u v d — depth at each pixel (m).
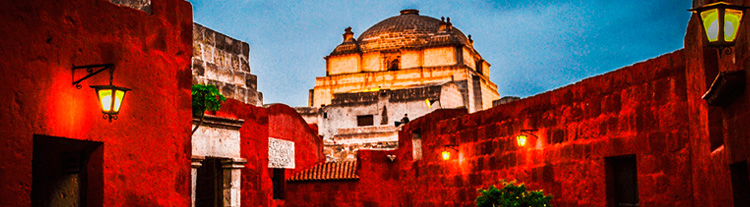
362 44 54.88
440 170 18.44
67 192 8.68
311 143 24.36
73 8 8.09
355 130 37.62
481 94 51.88
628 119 11.23
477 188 16.27
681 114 10.14
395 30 54.41
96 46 8.38
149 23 9.31
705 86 8.42
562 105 13.10
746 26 6.51
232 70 21.66
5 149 7.12
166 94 9.55
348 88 53.03
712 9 5.98
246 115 17.11
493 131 15.66
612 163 11.82
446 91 41.81
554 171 13.26
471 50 53.53
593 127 12.12
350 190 22.36
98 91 7.66
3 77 7.14
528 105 14.28
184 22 10.09
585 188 12.28
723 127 7.88
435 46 51.41
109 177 8.43
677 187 10.16
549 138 13.48
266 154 18.23
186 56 10.07
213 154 14.54
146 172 9.05
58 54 7.82
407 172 21.42
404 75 51.75
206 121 14.30
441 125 18.45
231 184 15.00
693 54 9.15
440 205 18.39
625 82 11.34
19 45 7.34
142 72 9.12
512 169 14.80
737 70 6.70
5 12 7.21
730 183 7.64
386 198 22.22
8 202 7.12
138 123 8.98
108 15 8.62
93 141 8.21
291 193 22.58
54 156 8.73
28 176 7.34
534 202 12.02
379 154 22.55
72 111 7.94
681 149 10.11
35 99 7.48
